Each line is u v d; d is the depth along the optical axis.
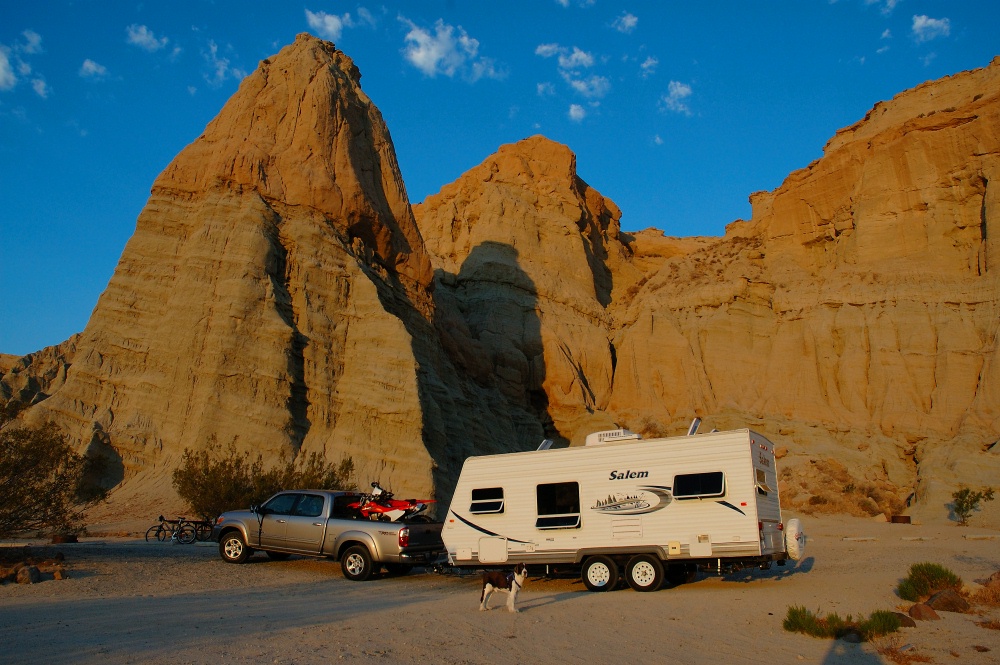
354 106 57.88
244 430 41.69
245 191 49.22
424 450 45.09
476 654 10.38
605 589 17.97
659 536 17.73
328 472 34.62
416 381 46.97
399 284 57.31
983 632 12.69
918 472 54.59
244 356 43.53
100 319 45.97
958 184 67.31
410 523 19.89
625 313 81.81
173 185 49.97
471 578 20.27
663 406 70.94
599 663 10.13
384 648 10.49
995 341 59.00
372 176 58.44
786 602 15.73
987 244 63.66
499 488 19.42
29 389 48.91
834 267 74.00
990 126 65.88
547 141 92.19
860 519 47.97
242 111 52.66
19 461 20.16
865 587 18.22
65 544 25.25
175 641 10.61
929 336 63.06
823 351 66.50
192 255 46.25
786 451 58.53
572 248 84.44
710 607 14.97
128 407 43.34
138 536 31.73
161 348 44.28
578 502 18.59
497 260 77.56
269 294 45.75
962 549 28.25
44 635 10.93
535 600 16.17
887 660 10.80
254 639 10.84
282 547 20.48
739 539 17.02
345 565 19.38
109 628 11.58
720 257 84.00
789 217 79.25
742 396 68.62
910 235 68.81
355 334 49.00
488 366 67.75
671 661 10.40
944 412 58.97
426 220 94.06
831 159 76.62
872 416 62.25
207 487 30.22
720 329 72.56
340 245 51.25
